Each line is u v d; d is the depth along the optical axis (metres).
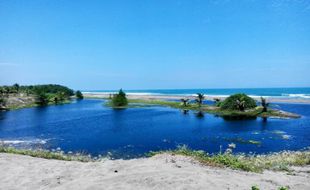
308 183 10.63
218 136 35.50
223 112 60.56
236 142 31.80
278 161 17.61
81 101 117.06
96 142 31.97
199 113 62.22
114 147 29.28
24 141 32.69
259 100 96.19
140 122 48.75
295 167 15.64
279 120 50.59
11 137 35.38
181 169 10.61
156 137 34.91
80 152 26.73
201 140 32.97
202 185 8.72
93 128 42.50
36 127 43.75
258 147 29.19
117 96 84.81
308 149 27.77
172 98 121.56
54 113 66.06
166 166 10.98
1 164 11.80
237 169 12.41
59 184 9.36
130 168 10.76
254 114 56.75
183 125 44.91
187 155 13.62
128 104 89.38
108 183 8.96
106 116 58.31
